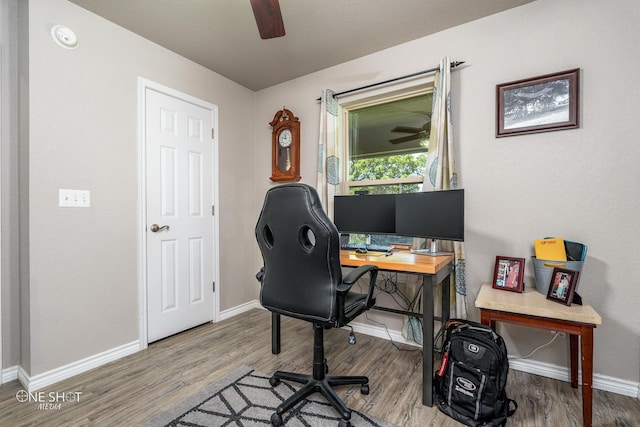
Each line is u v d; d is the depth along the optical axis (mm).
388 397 1655
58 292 1835
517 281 1808
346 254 2047
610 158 1731
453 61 2199
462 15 2064
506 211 2016
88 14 1984
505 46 2020
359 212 2434
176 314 2523
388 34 2283
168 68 2479
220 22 2123
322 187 2715
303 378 1652
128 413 1509
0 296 1793
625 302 1703
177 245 2541
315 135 2916
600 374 1760
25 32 1758
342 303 1380
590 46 1776
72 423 1444
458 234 1902
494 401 1411
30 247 1729
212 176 2861
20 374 1805
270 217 1479
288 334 2549
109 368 1964
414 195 2115
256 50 2502
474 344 1493
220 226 2938
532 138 1938
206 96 2803
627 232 1697
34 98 1747
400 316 2430
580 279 1794
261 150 3312
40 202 1768
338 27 2191
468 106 2139
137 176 2254
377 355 2162
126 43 2193
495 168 2051
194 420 1455
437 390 1639
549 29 1888
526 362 1957
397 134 2594
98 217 2027
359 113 2803
